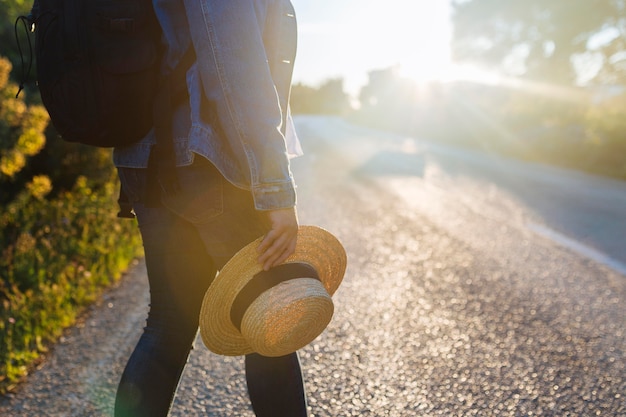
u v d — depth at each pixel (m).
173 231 1.45
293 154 1.71
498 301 3.76
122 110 1.33
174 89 1.34
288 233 1.32
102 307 3.60
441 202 7.87
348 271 4.46
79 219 5.16
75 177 6.96
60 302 3.47
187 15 1.26
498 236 5.75
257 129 1.26
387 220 6.55
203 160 1.32
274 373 1.56
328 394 2.47
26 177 6.35
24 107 4.61
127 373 1.45
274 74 1.46
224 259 1.43
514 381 2.62
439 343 3.06
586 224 6.39
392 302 3.73
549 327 3.30
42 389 2.52
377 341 3.07
